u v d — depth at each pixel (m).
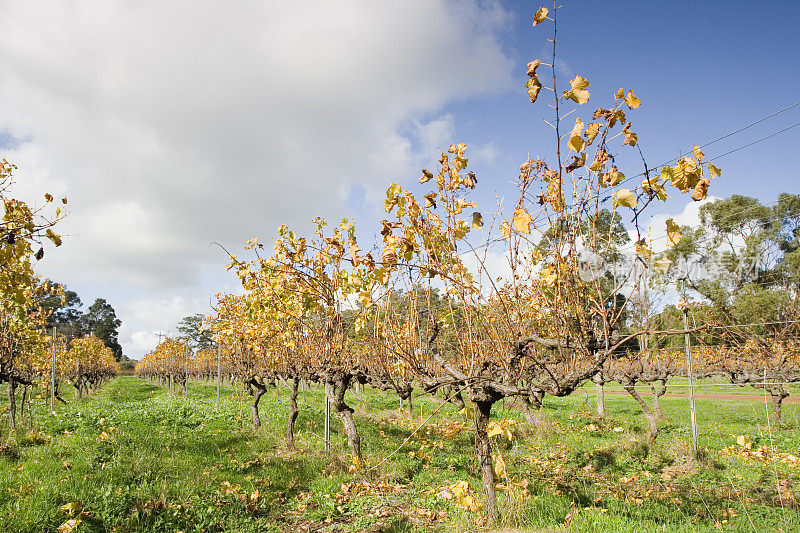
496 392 5.64
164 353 37.25
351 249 6.83
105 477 7.05
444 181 5.16
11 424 11.41
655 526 5.30
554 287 4.44
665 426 13.20
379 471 8.14
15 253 4.42
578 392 25.52
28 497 6.14
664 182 3.65
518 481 7.15
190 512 6.31
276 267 8.48
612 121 3.68
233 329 13.39
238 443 10.72
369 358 9.16
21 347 10.66
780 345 8.55
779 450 9.45
